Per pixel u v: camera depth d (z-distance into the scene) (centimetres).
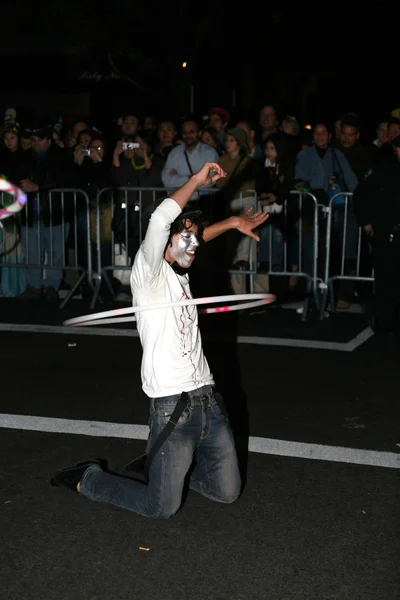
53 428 578
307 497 470
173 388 411
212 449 430
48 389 668
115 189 992
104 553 407
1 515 446
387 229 845
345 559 402
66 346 804
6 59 1639
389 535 427
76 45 1591
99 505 457
